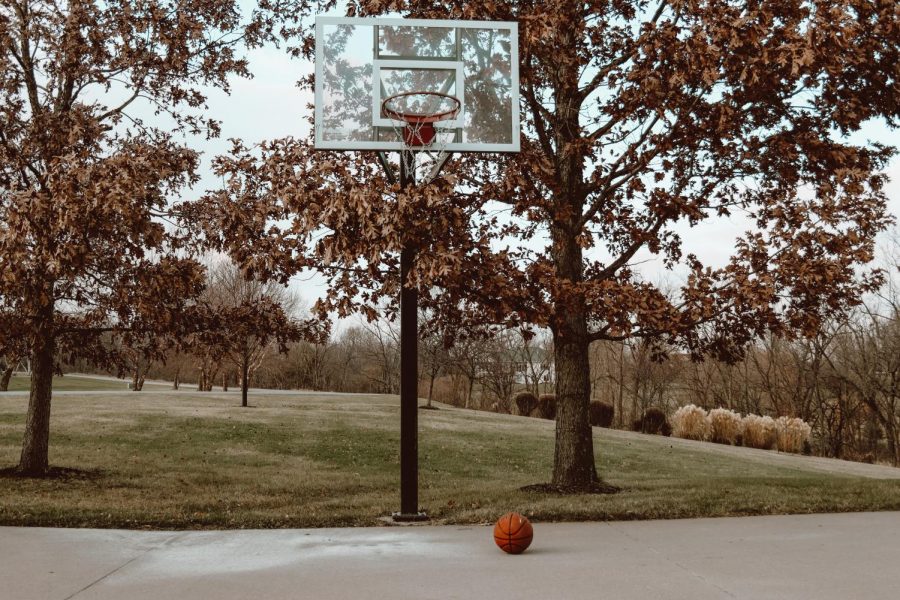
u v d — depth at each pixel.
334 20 9.99
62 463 16.72
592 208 12.80
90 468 16.23
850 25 9.66
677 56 10.31
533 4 11.71
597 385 58.34
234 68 14.48
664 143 11.24
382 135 9.88
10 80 13.14
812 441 45.62
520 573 6.31
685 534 8.19
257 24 14.45
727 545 7.54
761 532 8.30
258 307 15.30
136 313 13.73
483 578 6.14
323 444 22.30
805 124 11.74
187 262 13.09
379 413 31.30
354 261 9.46
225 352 15.01
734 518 9.38
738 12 10.06
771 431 34.34
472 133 10.04
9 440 19.62
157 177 11.98
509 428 29.36
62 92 14.12
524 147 11.88
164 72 14.06
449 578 6.14
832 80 11.03
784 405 49.28
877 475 25.33
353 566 6.58
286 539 7.88
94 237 12.09
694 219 12.25
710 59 9.98
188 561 6.79
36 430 14.73
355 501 12.03
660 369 50.75
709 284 11.11
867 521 9.08
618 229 13.98
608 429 36.28
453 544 7.59
